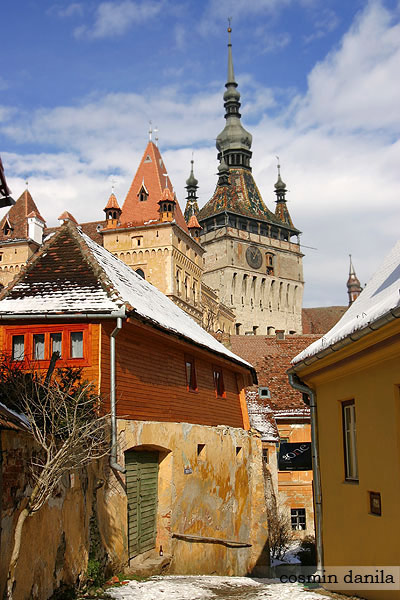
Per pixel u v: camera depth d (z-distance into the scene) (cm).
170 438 1819
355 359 1146
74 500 1227
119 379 1588
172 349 1950
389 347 1009
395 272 1337
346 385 1238
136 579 1470
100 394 1478
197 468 2022
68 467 1107
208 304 8944
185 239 7669
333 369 1266
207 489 2097
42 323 1554
